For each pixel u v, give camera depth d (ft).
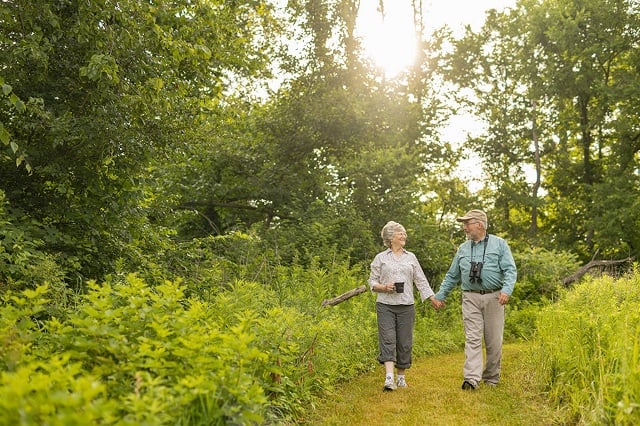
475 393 21.30
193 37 33.37
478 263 22.81
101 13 27.25
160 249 34.68
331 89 76.59
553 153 108.06
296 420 17.37
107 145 28.02
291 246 54.08
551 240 96.84
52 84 28.58
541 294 52.47
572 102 97.71
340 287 39.32
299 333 18.92
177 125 33.30
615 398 14.40
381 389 22.58
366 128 73.20
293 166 73.56
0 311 13.47
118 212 30.32
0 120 27.14
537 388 20.77
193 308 14.97
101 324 13.46
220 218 78.07
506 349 33.71
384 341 22.76
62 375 9.99
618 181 85.15
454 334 38.88
